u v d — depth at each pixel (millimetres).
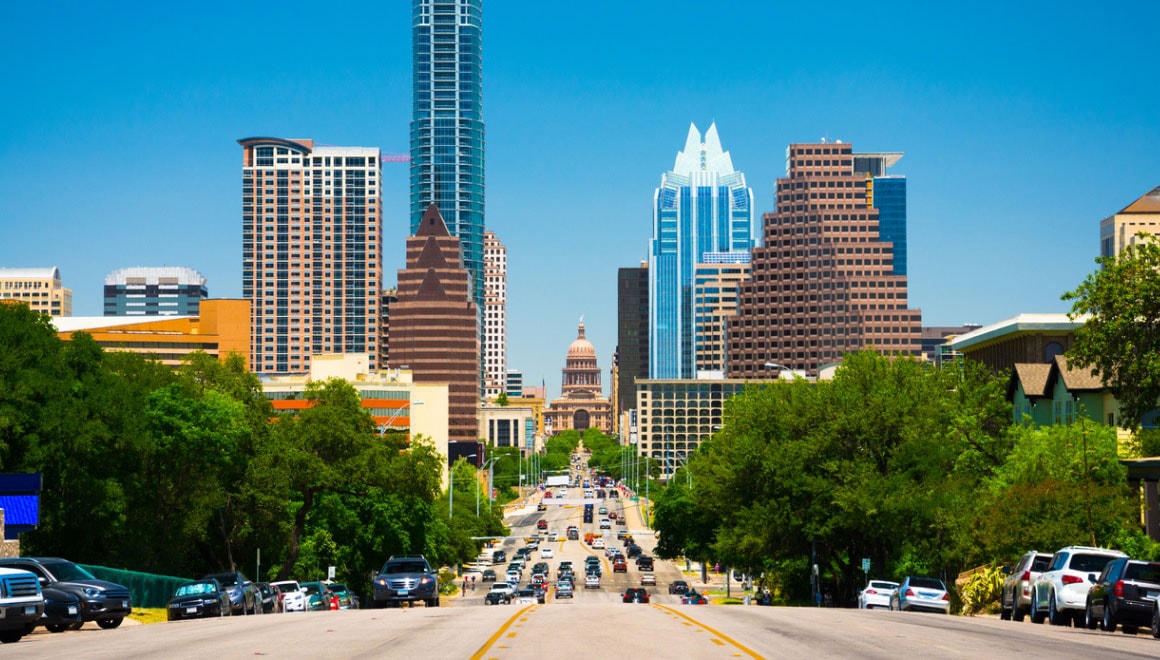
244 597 51344
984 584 57656
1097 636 33781
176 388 74375
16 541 55125
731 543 78938
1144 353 50625
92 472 67125
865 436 74625
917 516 71125
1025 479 66062
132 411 68250
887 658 25359
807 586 96938
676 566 178250
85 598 40750
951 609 59906
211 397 76500
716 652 26391
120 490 66500
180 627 39375
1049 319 118000
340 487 87812
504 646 27828
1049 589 40156
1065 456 66188
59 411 63062
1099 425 68688
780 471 75188
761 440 79375
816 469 75625
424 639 30266
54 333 69875
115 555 71500
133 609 54406
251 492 80562
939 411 76125
